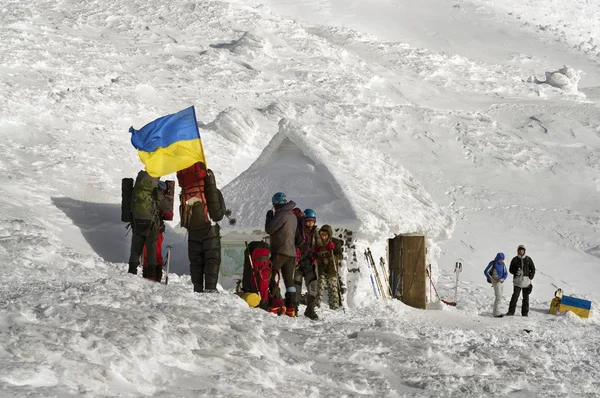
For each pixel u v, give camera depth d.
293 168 42.94
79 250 35.03
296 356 16.95
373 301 39.31
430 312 41.94
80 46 106.19
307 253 30.52
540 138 108.88
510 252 69.06
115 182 49.34
